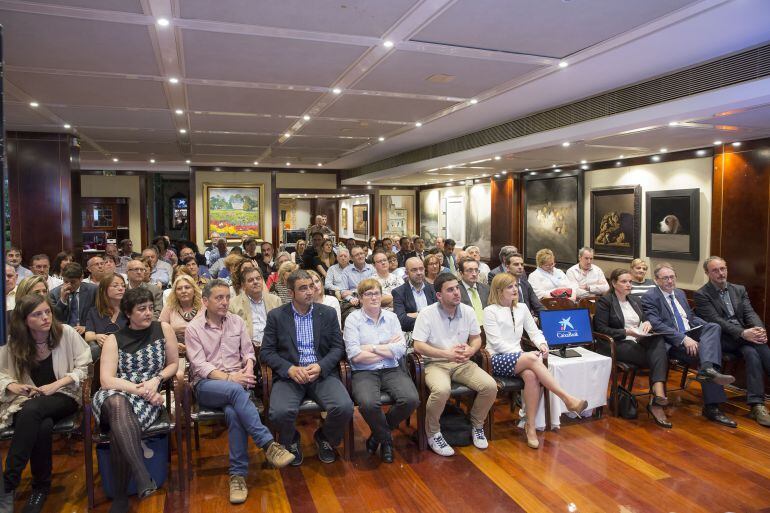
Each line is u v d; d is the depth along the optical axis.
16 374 3.29
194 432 4.03
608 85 5.64
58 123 7.75
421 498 3.26
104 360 3.32
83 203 14.69
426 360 4.16
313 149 10.89
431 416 3.84
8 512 2.43
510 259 5.48
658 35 4.11
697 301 5.17
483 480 3.48
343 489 3.38
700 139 6.55
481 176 12.77
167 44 4.25
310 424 4.50
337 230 18.73
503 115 7.30
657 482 3.46
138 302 3.40
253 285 4.45
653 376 4.52
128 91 5.82
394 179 13.89
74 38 4.10
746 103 4.45
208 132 8.74
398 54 4.54
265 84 5.55
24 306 3.27
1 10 3.55
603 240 9.59
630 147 7.39
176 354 3.59
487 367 4.06
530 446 3.99
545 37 4.14
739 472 3.60
